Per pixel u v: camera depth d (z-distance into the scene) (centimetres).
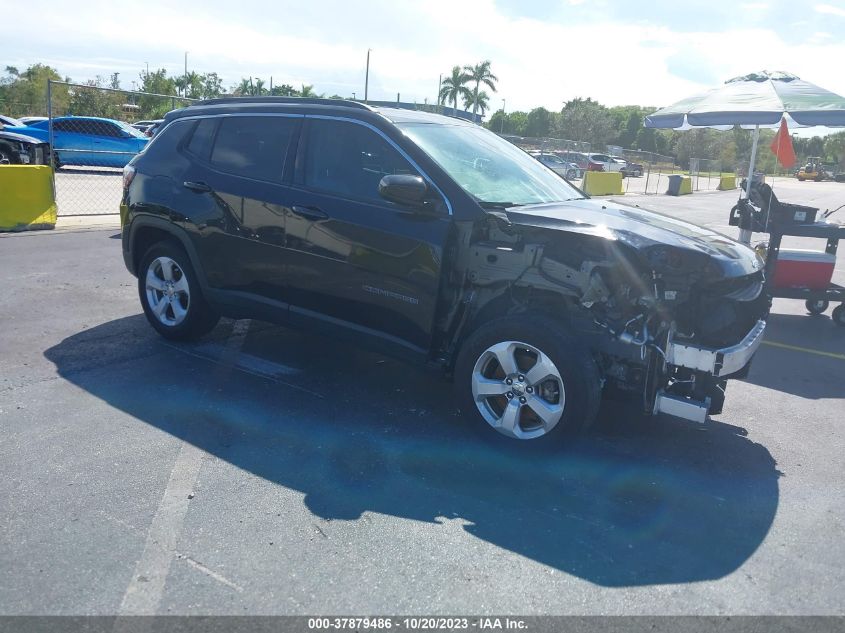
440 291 418
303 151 479
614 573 305
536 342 388
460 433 436
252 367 529
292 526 327
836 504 375
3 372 497
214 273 517
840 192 3362
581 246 392
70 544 305
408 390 501
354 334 458
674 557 319
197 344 575
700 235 443
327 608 273
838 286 800
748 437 461
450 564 305
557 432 392
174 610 268
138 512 333
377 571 297
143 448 396
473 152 481
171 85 4559
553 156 2847
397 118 466
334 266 455
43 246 959
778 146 978
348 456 399
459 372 418
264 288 495
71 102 2794
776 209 780
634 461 414
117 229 1149
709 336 406
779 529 348
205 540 313
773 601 291
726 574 308
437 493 364
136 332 597
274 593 280
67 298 696
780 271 787
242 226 495
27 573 285
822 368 630
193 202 521
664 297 394
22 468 368
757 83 919
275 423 437
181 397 468
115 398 462
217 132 527
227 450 399
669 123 950
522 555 314
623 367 395
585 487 379
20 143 1698
